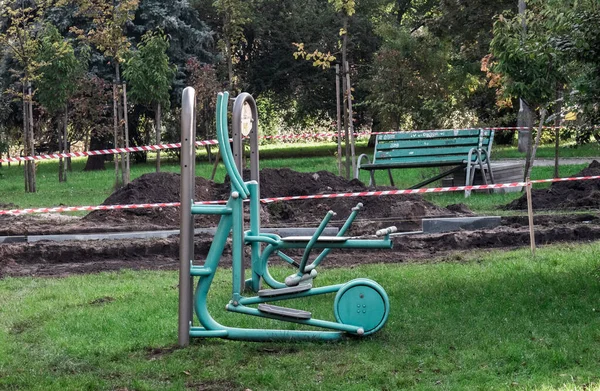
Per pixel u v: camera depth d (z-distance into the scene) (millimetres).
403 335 7172
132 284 9984
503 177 19688
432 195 18500
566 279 9031
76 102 30016
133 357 6875
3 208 18312
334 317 7742
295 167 29406
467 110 31734
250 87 43969
